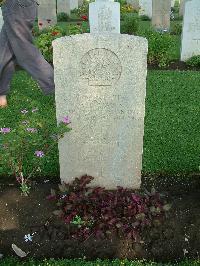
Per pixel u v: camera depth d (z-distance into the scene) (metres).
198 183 1.59
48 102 2.38
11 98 2.43
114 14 3.35
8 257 1.25
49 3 4.48
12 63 2.31
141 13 5.61
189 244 1.30
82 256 1.26
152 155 1.77
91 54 1.27
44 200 1.46
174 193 1.53
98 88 1.32
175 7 6.91
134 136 1.40
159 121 2.12
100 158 1.45
